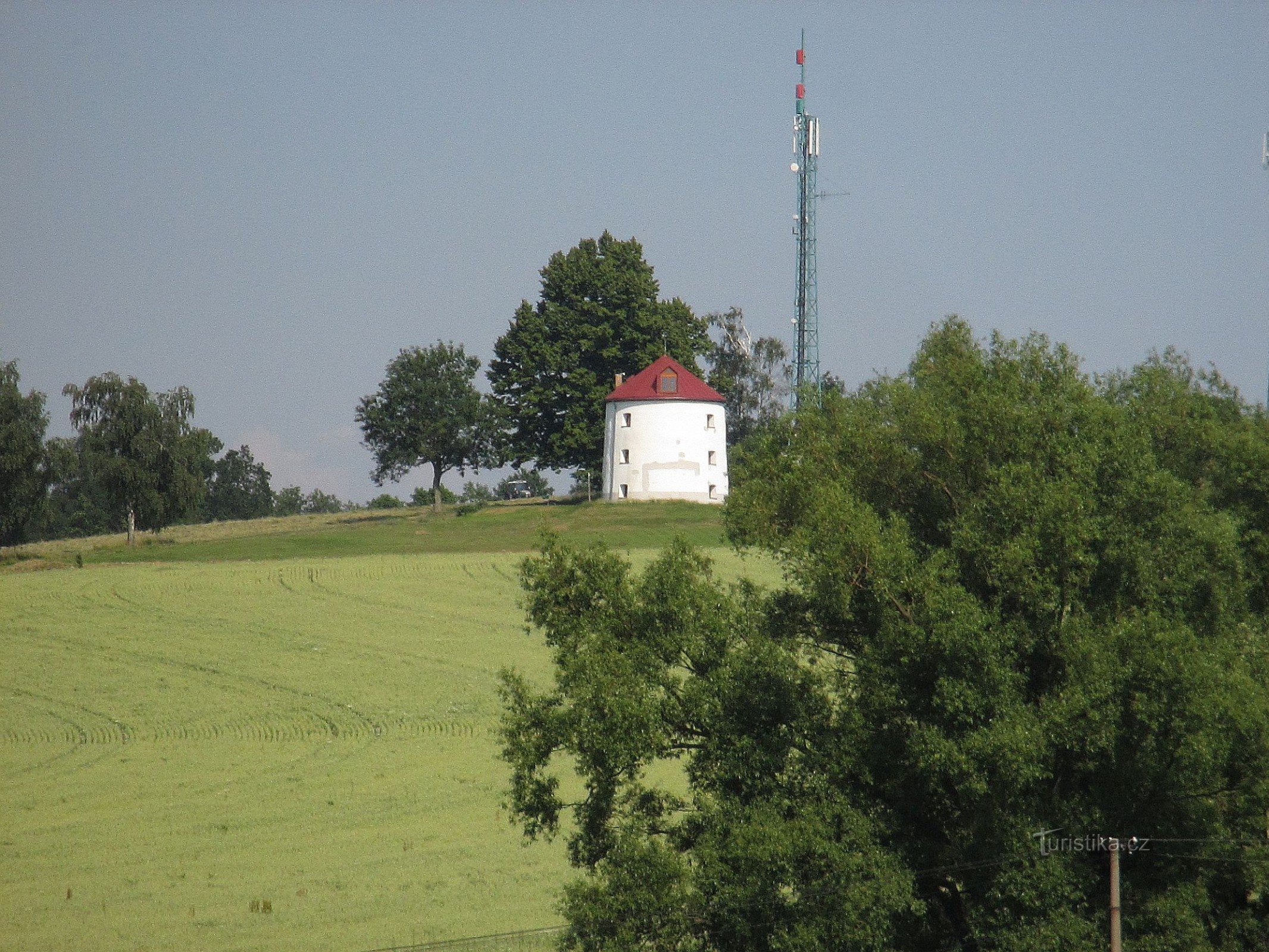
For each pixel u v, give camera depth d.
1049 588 107.12
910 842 108.62
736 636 115.00
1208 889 113.12
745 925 100.12
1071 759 108.19
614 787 109.94
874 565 106.50
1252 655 120.31
